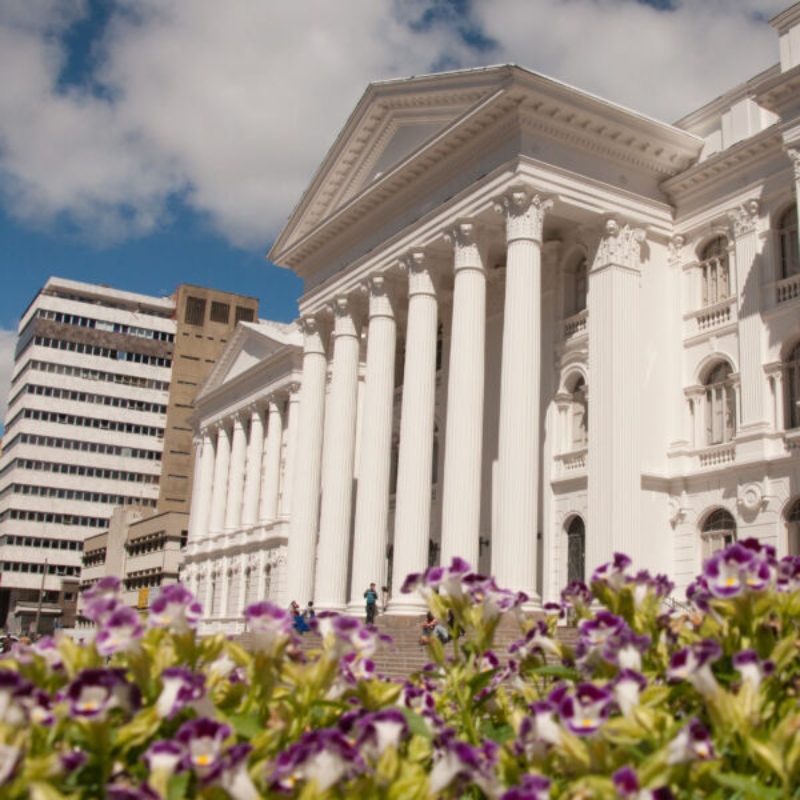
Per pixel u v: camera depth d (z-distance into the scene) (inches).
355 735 196.7
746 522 1015.6
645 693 206.1
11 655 239.8
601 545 1048.2
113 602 203.8
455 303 1160.2
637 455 1074.1
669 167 1187.3
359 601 1250.6
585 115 1107.9
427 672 274.8
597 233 1144.8
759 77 1117.1
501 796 174.6
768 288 1051.3
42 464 4094.5
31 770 162.9
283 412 2053.4
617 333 1096.2
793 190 1040.8
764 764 179.6
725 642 226.4
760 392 1031.0
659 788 171.3
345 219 1417.3
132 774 181.5
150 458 4286.4
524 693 248.5
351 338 1429.6
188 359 4429.1
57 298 4247.0
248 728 191.6
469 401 1126.4
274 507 1996.8
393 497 1549.0
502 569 1024.9
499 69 1080.8
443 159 1227.2
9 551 3976.4
